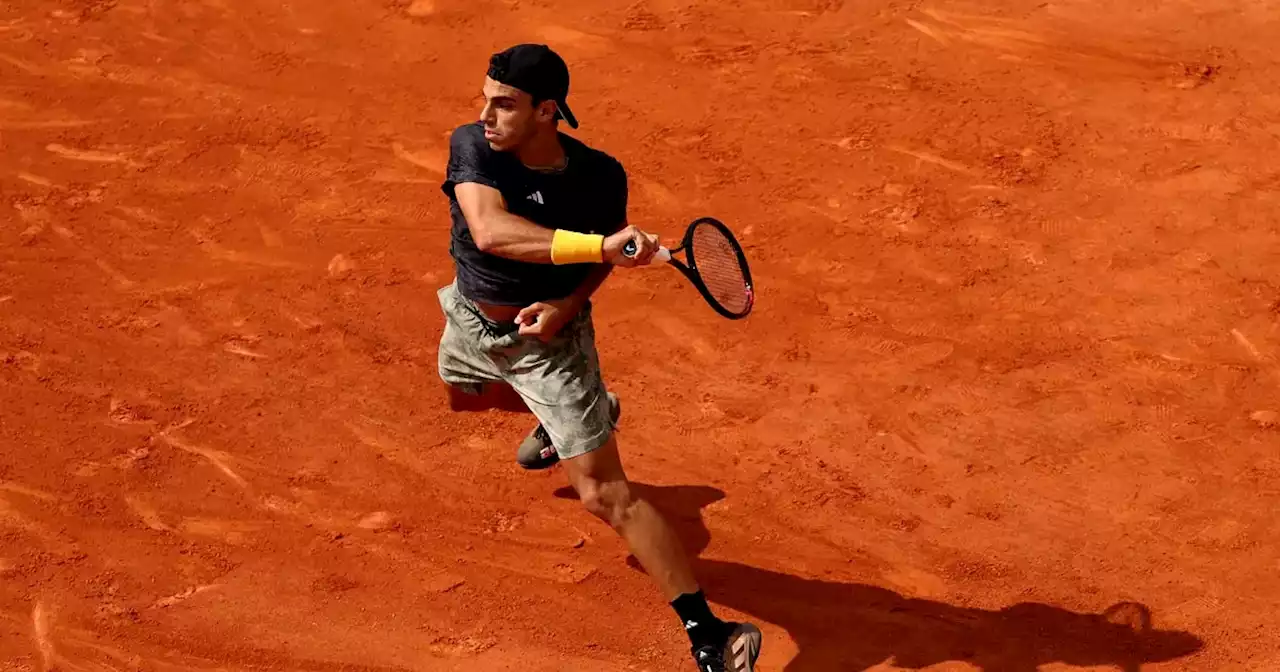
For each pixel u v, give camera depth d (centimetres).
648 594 1284
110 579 1274
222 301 1712
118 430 1473
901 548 1331
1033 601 1262
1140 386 1547
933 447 1462
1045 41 2308
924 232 1853
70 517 1347
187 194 1948
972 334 1647
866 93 2186
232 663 1194
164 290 1734
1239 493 1383
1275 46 2264
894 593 1278
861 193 1944
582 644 1225
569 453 1112
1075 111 2120
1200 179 1945
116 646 1203
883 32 2356
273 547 1324
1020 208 1897
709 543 1341
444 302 1171
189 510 1365
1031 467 1430
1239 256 1778
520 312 1085
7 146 2056
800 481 1420
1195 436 1466
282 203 1931
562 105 1024
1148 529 1342
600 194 1095
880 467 1437
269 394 1541
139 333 1647
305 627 1234
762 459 1452
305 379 1569
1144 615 1241
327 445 1462
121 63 2284
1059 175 1970
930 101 2161
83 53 2308
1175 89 2167
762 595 1277
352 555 1319
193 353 1611
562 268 1095
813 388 1557
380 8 2448
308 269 1784
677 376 1584
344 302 1716
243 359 1602
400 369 1589
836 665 1198
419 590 1280
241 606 1253
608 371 1590
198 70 2270
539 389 1119
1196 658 1192
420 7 2452
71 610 1237
